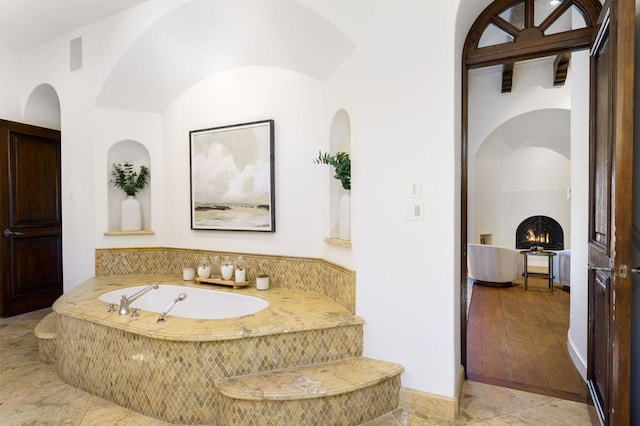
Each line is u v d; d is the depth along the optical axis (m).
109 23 3.30
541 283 5.59
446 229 2.06
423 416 2.04
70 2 3.06
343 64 2.57
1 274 3.75
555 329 3.47
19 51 3.95
